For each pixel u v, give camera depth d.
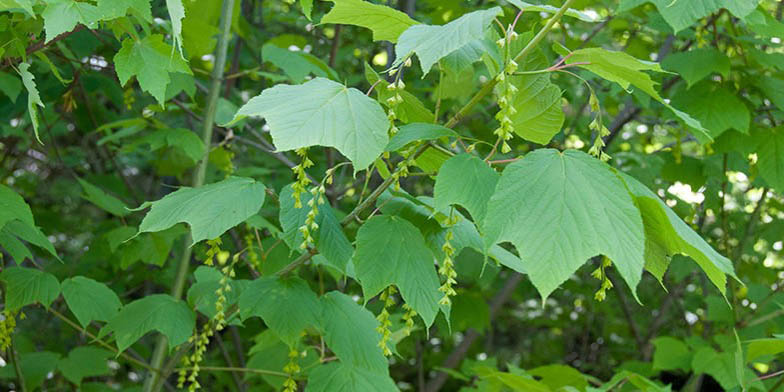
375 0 4.33
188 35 3.40
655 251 1.89
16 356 3.41
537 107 2.05
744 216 5.15
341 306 2.48
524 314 8.20
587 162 1.64
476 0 5.18
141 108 5.66
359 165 1.63
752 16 2.82
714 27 3.63
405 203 2.25
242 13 5.64
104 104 5.97
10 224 2.69
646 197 1.76
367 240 2.00
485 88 2.01
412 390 7.12
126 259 3.67
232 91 5.19
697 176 4.38
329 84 1.78
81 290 2.87
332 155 4.76
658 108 4.48
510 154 4.71
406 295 1.95
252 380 4.62
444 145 2.28
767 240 5.05
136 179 7.33
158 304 2.77
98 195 3.76
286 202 2.13
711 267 1.73
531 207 1.57
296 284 2.41
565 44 4.46
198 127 5.02
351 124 1.67
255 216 3.27
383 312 2.11
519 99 2.04
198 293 2.83
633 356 7.08
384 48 5.64
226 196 2.05
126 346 2.64
